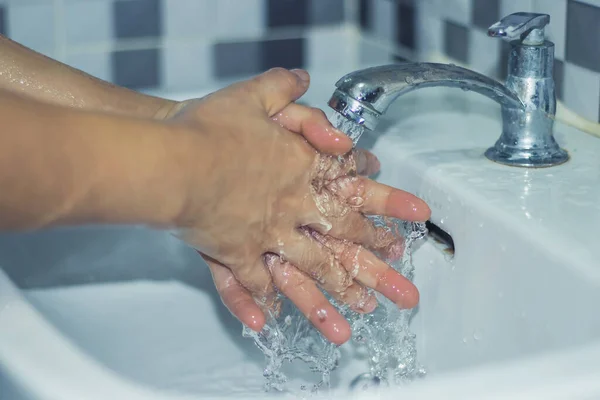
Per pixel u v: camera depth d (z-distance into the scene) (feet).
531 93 2.21
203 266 2.60
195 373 2.33
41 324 1.57
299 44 3.48
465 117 2.70
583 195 2.06
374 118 1.98
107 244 2.59
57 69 2.20
